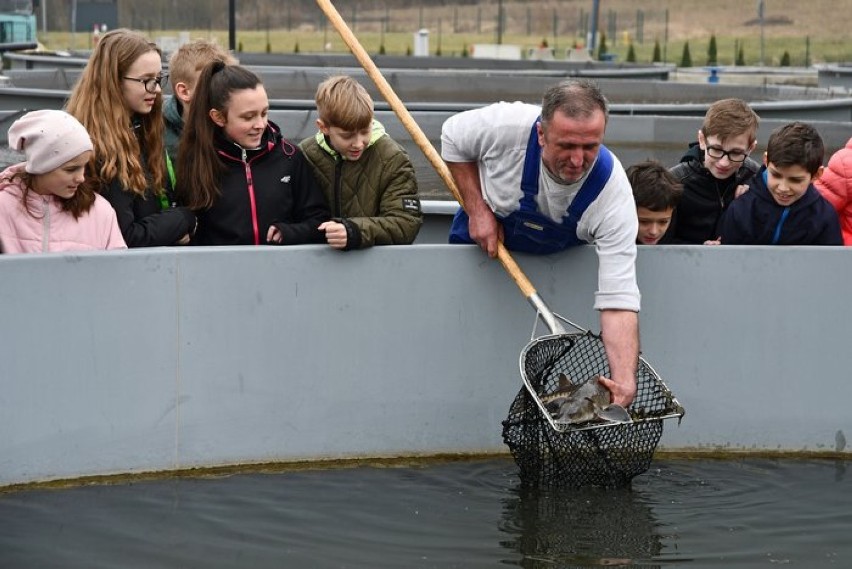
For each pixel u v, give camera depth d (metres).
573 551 3.82
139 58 4.27
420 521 4.04
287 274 4.40
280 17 71.31
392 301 4.52
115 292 4.20
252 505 4.15
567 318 4.59
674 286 4.62
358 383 4.54
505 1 78.50
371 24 74.75
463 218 4.70
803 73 37.59
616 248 4.12
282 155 4.54
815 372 4.71
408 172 4.64
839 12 71.94
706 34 70.81
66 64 17.91
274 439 4.49
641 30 69.94
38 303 4.11
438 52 51.97
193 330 4.32
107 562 3.68
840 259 4.64
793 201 4.72
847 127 10.40
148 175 4.43
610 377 4.30
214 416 4.41
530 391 3.94
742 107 4.93
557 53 41.38
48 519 3.97
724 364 4.69
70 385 4.20
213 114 4.39
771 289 4.65
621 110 11.49
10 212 4.14
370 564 3.69
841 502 4.29
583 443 4.18
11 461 4.16
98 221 4.25
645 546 3.86
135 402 4.29
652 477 4.49
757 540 3.94
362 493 4.29
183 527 3.95
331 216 4.68
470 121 4.21
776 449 4.76
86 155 4.09
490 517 4.08
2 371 4.10
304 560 3.72
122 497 4.17
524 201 4.20
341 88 4.40
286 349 4.45
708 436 4.74
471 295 4.56
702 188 5.10
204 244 4.56
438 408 4.62
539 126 3.96
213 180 4.45
